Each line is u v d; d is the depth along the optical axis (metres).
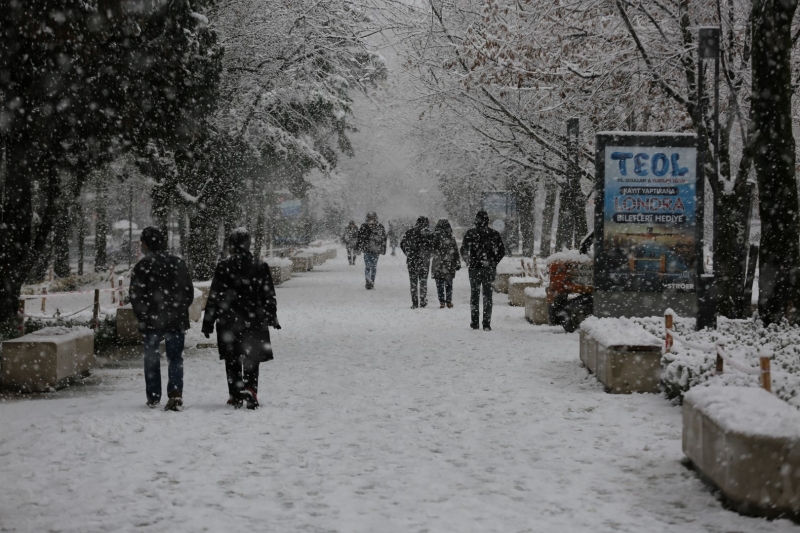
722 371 8.96
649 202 15.72
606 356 10.97
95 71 14.58
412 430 8.91
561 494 6.64
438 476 7.16
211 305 9.95
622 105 20.55
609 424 9.08
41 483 6.94
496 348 15.46
